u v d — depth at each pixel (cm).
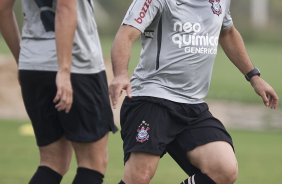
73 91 1606
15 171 2661
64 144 1684
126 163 1570
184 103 1571
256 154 3278
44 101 1639
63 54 1534
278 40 12838
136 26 1538
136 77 1602
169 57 1568
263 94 1694
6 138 3488
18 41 1711
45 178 1659
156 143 1541
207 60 1592
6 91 4697
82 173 1642
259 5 13550
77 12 1590
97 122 1639
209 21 1583
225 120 4547
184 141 1563
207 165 1531
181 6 1568
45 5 1612
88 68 1620
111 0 12569
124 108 1595
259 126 4356
